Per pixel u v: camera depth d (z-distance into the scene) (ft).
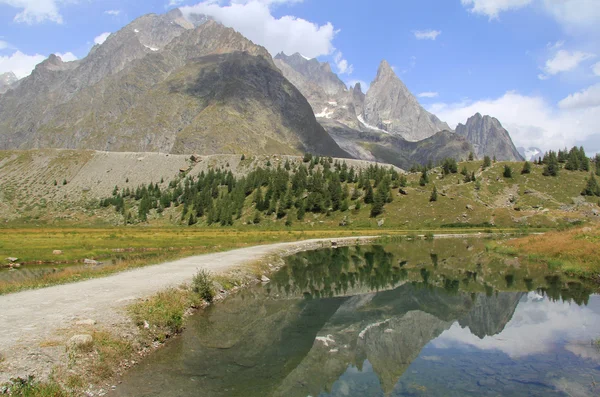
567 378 47.16
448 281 129.59
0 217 654.94
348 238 319.68
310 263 180.24
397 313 87.35
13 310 60.13
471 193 517.96
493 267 155.94
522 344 62.39
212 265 129.59
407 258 199.11
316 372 50.96
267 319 78.95
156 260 146.41
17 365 38.29
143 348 55.06
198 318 75.36
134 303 66.28
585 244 151.43
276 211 509.35
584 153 603.26
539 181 536.83
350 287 120.57
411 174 647.56
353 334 70.49
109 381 44.01
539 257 165.48
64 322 52.90
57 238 261.65
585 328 70.28
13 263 167.32
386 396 42.57
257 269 135.95
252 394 43.27
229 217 496.64
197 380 46.55
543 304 91.15
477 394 42.80
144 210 607.37
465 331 72.33
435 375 49.52
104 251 206.59
